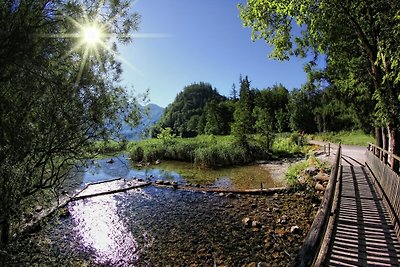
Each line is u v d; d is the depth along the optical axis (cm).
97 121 547
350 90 1540
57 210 665
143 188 1645
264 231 945
